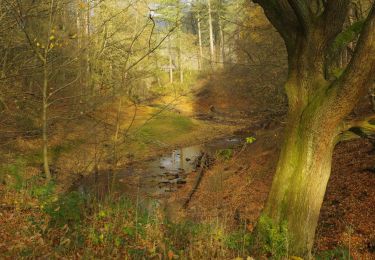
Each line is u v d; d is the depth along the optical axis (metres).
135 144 22.25
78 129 15.43
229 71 28.02
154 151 22.98
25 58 10.09
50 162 15.14
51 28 9.17
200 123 33.44
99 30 10.24
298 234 6.39
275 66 16.64
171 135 27.42
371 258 7.37
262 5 6.92
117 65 14.76
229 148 23.31
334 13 6.13
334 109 6.11
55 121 13.27
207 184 15.48
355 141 15.02
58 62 10.32
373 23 5.38
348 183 11.44
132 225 6.76
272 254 6.16
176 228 7.00
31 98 11.25
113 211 7.36
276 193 6.69
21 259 4.94
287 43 6.87
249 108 26.81
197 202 13.27
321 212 10.34
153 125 27.17
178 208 12.40
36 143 16.00
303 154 6.44
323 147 6.38
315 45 6.42
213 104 38.19
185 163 20.88
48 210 6.62
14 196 8.05
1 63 9.73
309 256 6.31
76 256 5.25
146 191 14.87
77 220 6.62
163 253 5.60
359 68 5.62
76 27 11.20
